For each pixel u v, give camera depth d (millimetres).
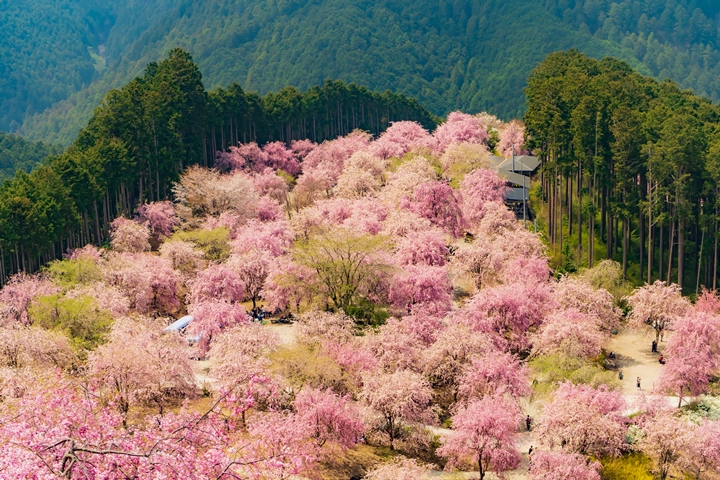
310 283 77625
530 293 74625
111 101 130000
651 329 79000
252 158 153000
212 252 97688
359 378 58531
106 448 24875
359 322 75000
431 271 76125
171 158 127562
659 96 134625
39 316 67812
